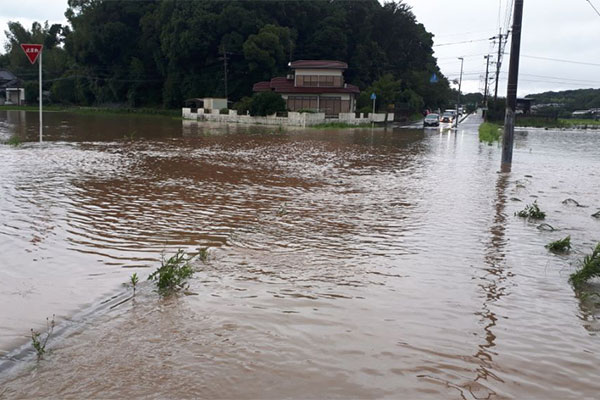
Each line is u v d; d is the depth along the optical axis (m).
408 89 80.62
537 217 9.54
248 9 68.44
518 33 18.06
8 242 7.14
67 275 5.95
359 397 3.53
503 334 4.61
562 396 3.62
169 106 74.38
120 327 4.57
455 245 7.57
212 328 4.58
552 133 49.00
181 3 68.38
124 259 6.58
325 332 4.54
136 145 23.23
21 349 4.16
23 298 5.24
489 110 67.69
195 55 69.25
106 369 3.85
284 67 70.19
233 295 5.39
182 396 3.50
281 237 7.81
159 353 4.11
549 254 7.23
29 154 17.88
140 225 8.33
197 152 20.69
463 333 4.60
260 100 49.44
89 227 8.10
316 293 5.50
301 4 73.62
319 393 3.57
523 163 19.84
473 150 25.31
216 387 3.62
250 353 4.13
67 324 4.64
